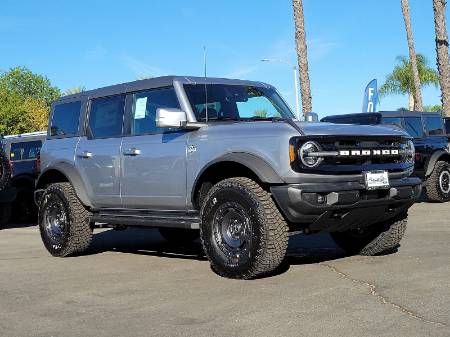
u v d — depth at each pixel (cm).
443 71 2170
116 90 769
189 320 463
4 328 464
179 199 668
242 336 416
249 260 579
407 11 3183
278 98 776
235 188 591
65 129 840
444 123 1595
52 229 812
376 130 628
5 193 1155
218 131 636
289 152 567
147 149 702
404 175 644
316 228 600
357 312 458
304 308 477
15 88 6938
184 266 694
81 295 564
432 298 489
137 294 558
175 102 691
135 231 1106
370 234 702
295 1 2020
